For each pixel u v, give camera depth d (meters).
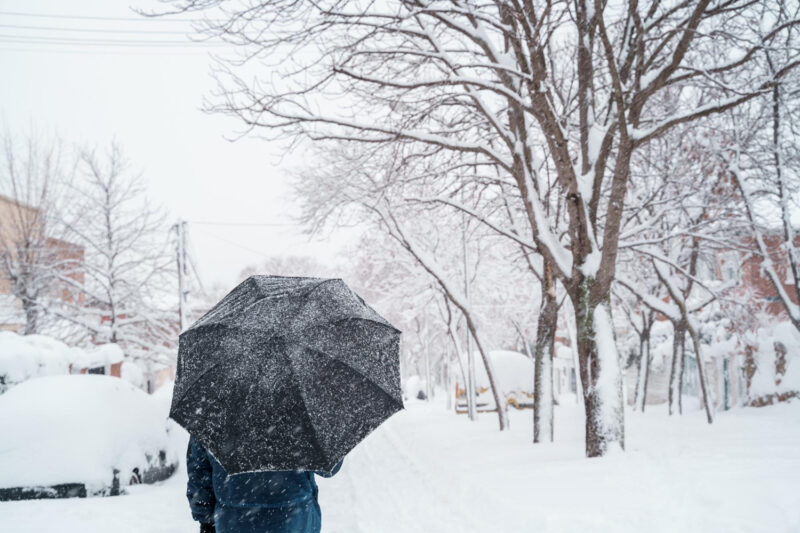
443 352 44.50
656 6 10.84
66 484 8.77
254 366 3.20
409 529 7.05
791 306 17.03
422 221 25.22
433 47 11.73
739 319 20.34
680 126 16.83
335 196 15.88
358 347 3.46
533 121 15.41
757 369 21.44
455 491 8.55
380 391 3.38
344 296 3.72
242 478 3.28
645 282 23.00
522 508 6.72
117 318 30.55
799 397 19.55
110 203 30.12
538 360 13.77
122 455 9.45
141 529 6.90
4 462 8.80
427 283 26.38
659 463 8.29
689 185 18.11
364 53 10.35
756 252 17.53
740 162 17.84
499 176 16.05
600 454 10.20
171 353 30.84
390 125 12.67
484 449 12.90
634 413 21.80
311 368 3.25
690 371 28.52
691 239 20.61
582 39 11.03
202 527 3.60
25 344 13.77
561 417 19.78
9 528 6.93
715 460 8.16
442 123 13.99
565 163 10.46
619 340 35.84
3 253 28.31
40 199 29.30
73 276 31.45
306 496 3.38
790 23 10.30
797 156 16.12
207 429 3.13
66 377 10.40
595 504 6.52
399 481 10.40
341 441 3.20
